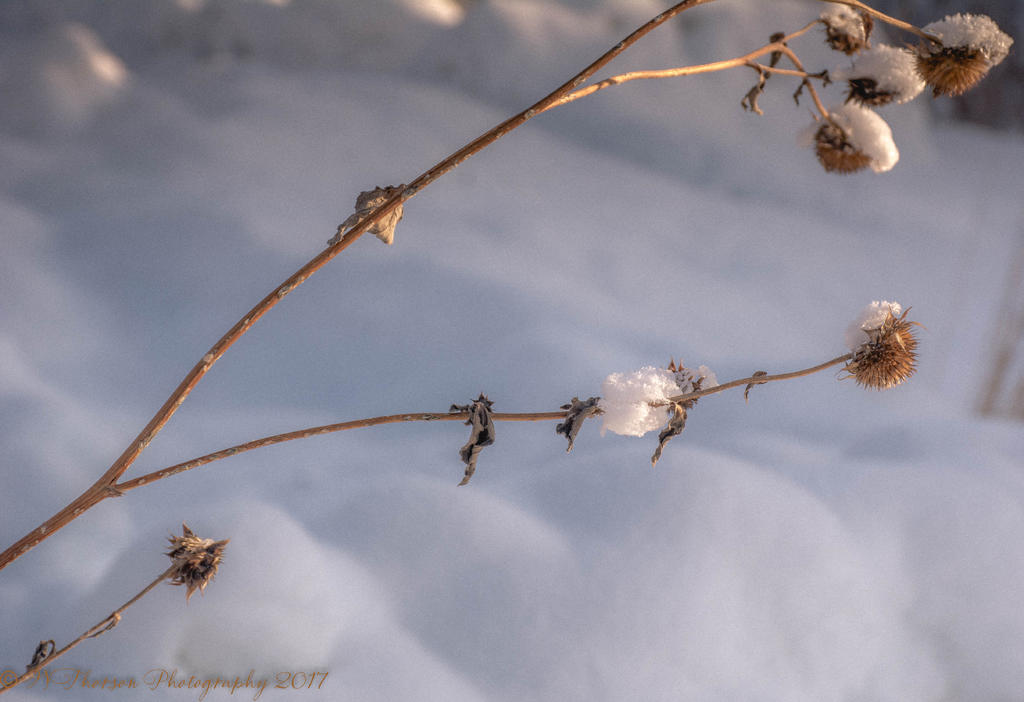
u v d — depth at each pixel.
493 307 2.90
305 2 6.03
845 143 1.13
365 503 1.46
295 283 1.12
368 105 5.58
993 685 1.41
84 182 4.02
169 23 5.89
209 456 1.12
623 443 1.94
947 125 8.07
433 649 1.35
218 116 5.11
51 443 1.97
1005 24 7.67
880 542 1.49
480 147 1.10
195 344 2.80
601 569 1.38
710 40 5.83
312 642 1.33
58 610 1.38
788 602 1.39
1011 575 1.46
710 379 1.14
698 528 1.41
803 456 1.75
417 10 6.20
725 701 1.35
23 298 2.88
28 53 4.99
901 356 1.13
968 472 1.65
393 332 2.78
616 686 1.34
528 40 5.93
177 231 3.51
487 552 1.40
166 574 1.15
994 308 4.02
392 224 1.11
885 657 1.40
